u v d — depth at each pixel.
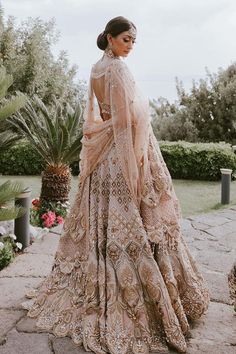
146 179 2.55
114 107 2.47
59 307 2.68
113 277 2.47
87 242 2.65
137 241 2.47
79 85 14.81
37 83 12.83
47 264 3.74
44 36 13.77
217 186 8.51
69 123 5.77
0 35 12.89
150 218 2.54
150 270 2.44
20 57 12.91
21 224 4.27
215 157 9.25
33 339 2.50
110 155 2.57
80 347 2.42
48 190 5.65
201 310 2.69
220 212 6.06
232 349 2.44
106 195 2.59
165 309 2.41
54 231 4.82
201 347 2.45
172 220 2.63
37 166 9.89
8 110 3.81
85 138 2.70
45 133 5.56
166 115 15.44
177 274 2.62
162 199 2.62
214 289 3.27
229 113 13.61
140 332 2.40
